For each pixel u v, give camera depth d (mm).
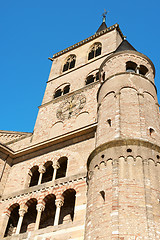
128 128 26391
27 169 35625
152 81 34000
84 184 29016
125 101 28875
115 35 49000
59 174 36719
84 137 33969
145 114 28062
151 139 26078
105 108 29875
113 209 20875
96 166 24938
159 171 23594
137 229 19578
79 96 40938
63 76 48531
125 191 21703
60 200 29375
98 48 49375
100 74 35844
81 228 25297
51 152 35406
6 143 40844
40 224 33000
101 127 28547
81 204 27406
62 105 41875
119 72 31906
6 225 31344
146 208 20703
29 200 31656
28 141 39875
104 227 20438
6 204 32688
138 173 22703
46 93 47250
